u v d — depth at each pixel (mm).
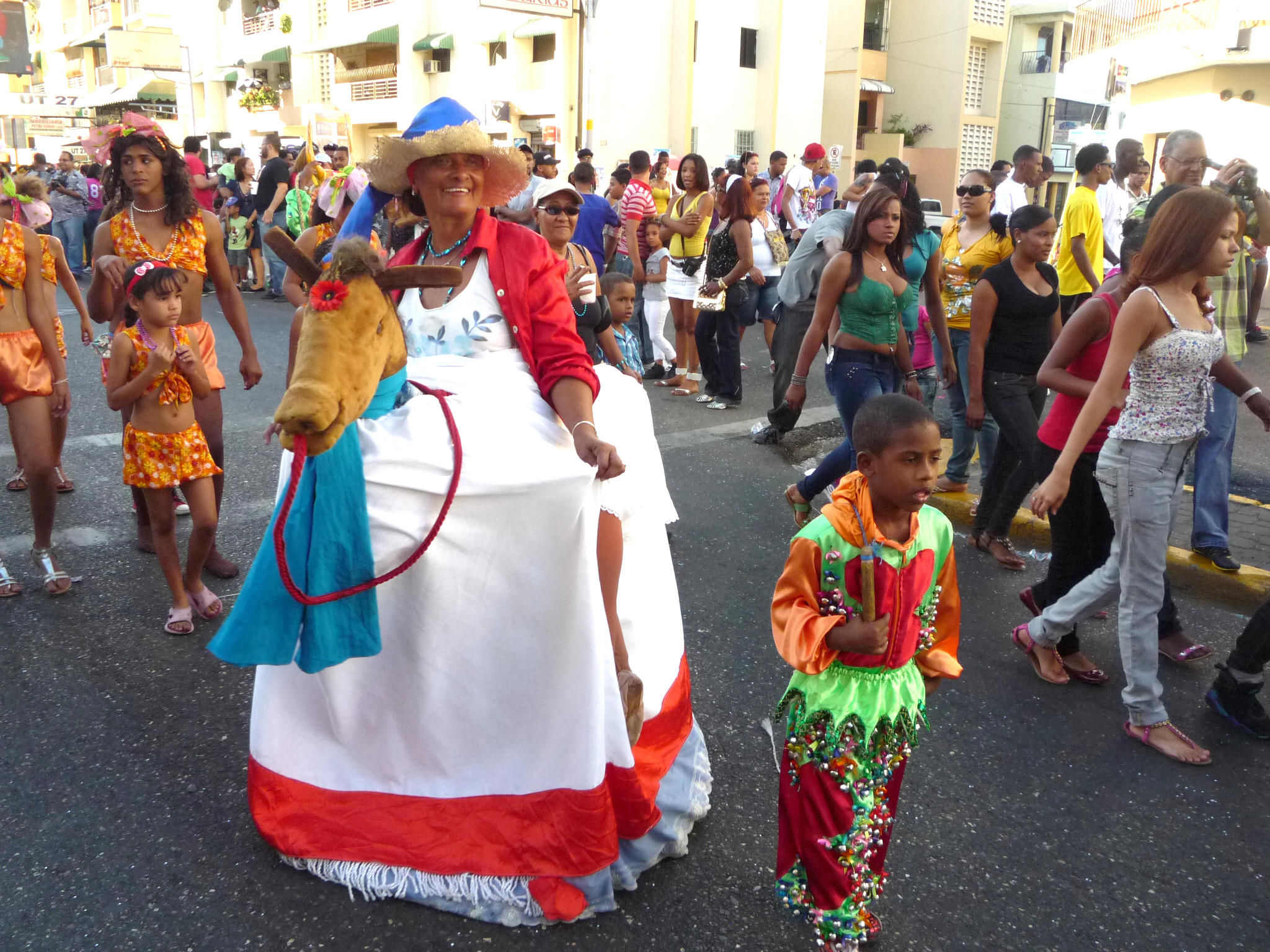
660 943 2594
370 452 2523
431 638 2637
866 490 2418
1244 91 16266
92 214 16984
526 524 2562
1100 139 39531
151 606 4527
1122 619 3656
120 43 39656
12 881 2758
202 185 10148
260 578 2488
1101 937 2717
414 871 2689
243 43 40000
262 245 14594
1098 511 4148
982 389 5281
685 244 8766
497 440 2582
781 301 7301
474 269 2836
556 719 2631
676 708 3135
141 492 4980
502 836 2678
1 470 6316
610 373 3266
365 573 2502
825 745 2432
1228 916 2822
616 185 11977
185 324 4738
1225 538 5137
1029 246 4984
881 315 4992
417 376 2725
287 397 2258
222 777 3266
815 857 2441
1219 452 5102
